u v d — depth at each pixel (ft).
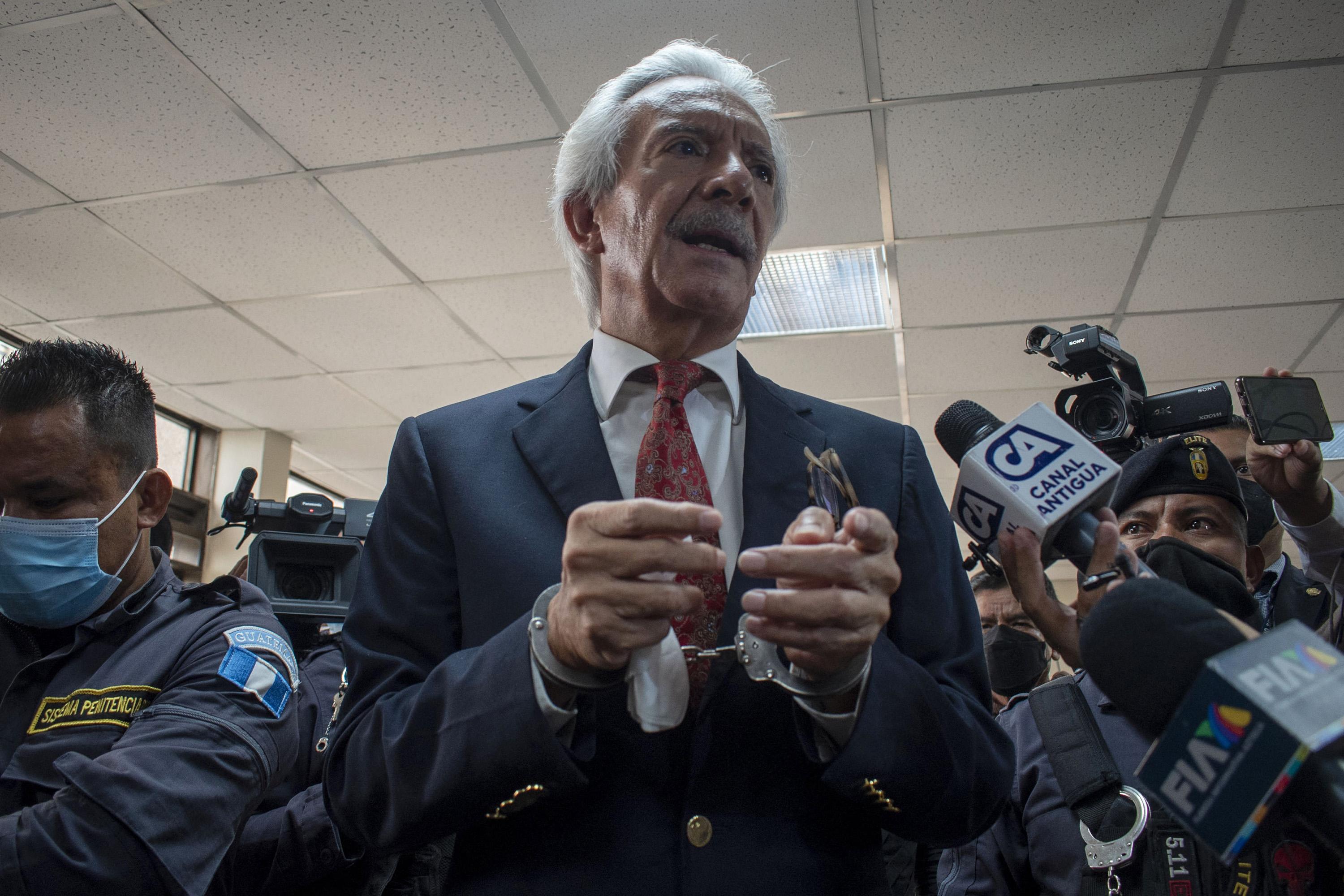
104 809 3.26
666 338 3.25
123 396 4.28
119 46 8.98
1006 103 9.81
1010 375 15.99
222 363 15.90
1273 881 3.24
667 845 2.51
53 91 9.55
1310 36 8.86
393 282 13.34
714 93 3.42
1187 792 1.43
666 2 8.63
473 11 8.71
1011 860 4.33
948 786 2.59
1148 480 4.28
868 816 2.75
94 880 3.18
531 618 2.46
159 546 5.04
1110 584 2.38
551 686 2.42
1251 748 1.36
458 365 15.97
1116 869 3.65
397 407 17.76
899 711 2.54
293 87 9.55
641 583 2.13
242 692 3.82
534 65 9.34
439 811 2.49
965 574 3.25
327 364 15.96
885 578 2.25
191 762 3.51
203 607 4.21
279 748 3.89
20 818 3.29
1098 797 3.84
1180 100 9.71
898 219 11.82
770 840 2.53
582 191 3.66
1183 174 10.80
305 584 7.11
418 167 10.82
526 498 2.96
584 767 2.48
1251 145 10.28
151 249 12.42
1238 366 15.15
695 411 3.19
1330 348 14.48
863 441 3.22
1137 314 13.80
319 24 8.77
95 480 4.12
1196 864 3.48
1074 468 2.67
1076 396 4.66
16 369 4.20
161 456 17.94
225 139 10.32
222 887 4.23
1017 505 2.72
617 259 3.36
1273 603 6.18
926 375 16.07
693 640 2.73
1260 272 12.62
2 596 4.04
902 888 4.24
